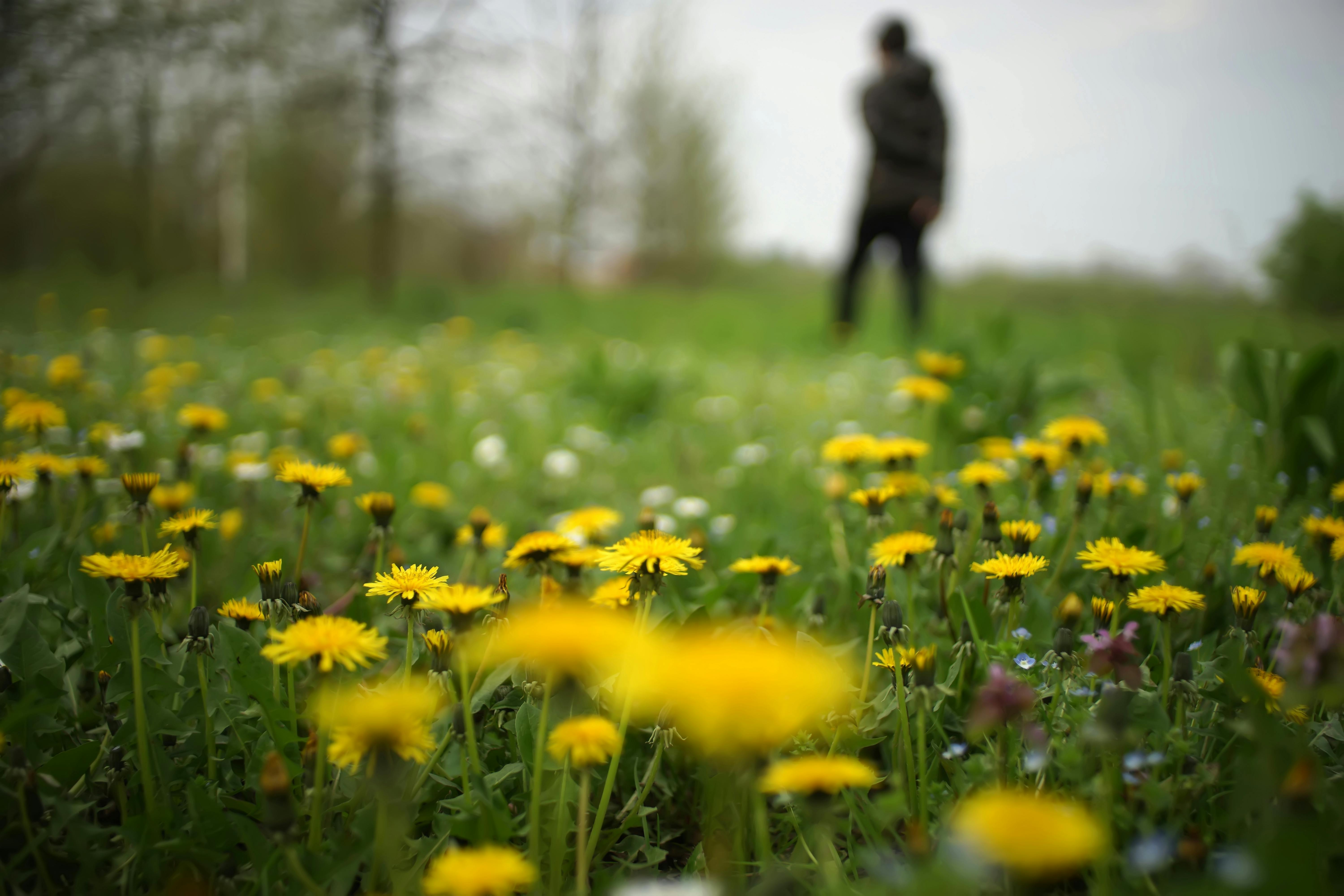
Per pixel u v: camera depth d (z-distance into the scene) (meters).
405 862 1.05
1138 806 1.07
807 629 1.56
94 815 1.19
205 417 2.50
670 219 24.08
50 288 9.42
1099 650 1.12
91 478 1.91
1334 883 0.86
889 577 1.69
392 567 1.27
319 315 10.64
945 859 0.79
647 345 8.99
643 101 21.45
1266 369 2.47
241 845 1.08
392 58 9.90
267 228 18.53
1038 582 1.75
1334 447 2.23
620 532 2.61
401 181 12.02
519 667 1.27
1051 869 0.59
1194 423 3.67
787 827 1.21
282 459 2.77
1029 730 1.07
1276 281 6.16
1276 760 0.95
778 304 16.44
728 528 2.57
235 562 2.08
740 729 0.62
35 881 1.07
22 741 1.16
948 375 3.23
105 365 5.21
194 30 5.71
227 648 1.26
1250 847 0.80
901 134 7.18
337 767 1.16
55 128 6.54
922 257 7.46
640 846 1.19
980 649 1.30
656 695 1.04
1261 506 1.98
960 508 2.26
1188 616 1.57
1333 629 0.97
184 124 9.32
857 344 7.80
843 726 1.18
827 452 2.10
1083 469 2.17
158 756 1.15
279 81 8.54
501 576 1.29
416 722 0.94
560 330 10.29
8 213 10.79
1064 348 7.61
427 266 22.62
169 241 14.05
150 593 1.12
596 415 4.74
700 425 4.63
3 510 1.73
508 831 1.02
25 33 4.77
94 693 1.33
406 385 4.93
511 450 4.05
